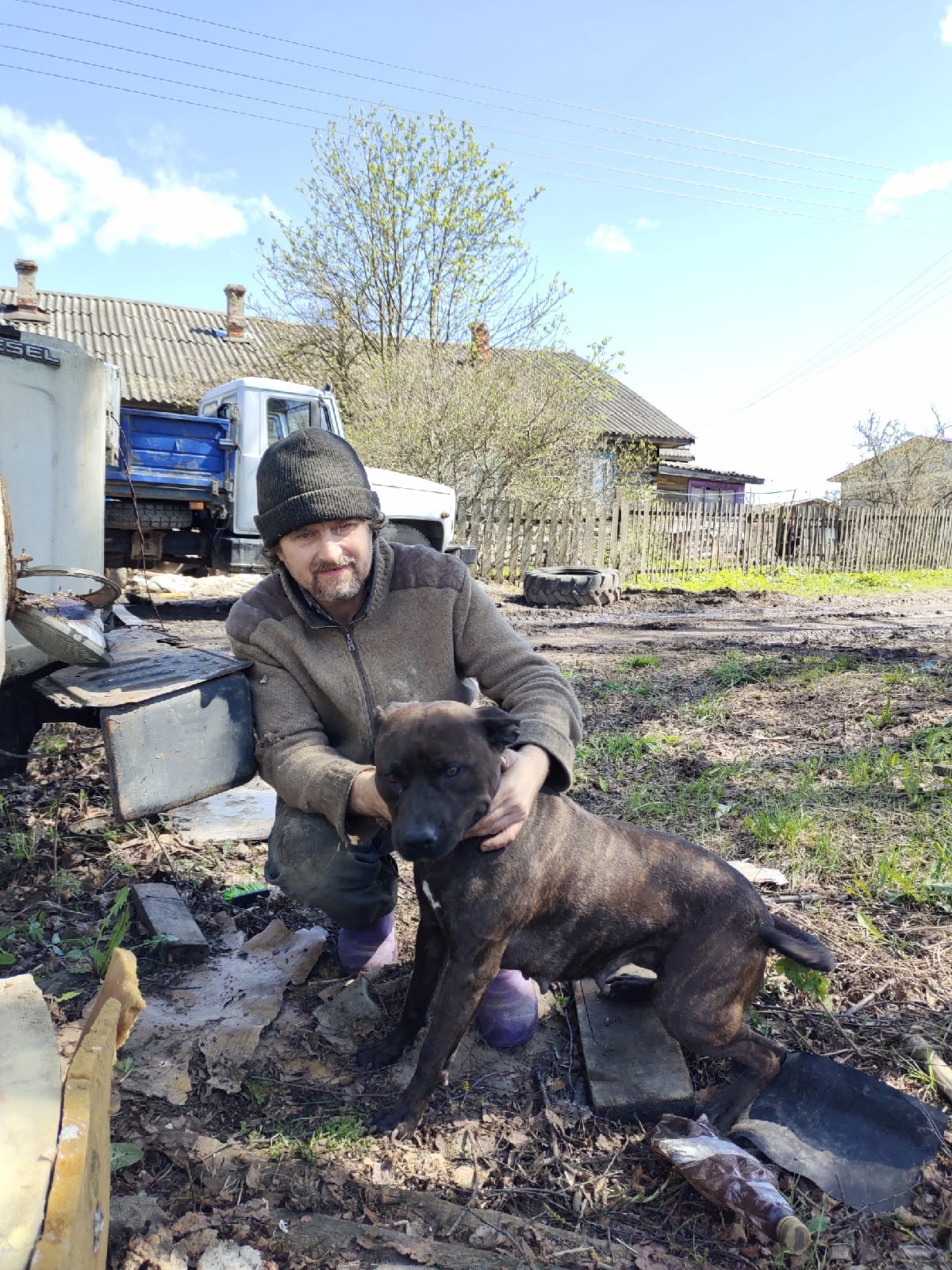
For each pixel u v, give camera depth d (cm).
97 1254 120
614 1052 253
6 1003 137
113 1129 217
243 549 1019
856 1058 254
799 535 2211
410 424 1731
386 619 266
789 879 358
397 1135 224
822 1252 194
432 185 1945
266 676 273
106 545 1027
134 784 255
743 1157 207
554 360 1861
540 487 1859
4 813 408
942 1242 197
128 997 144
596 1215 206
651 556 1928
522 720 253
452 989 227
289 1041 260
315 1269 184
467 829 220
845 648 892
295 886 270
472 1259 188
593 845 242
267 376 2164
